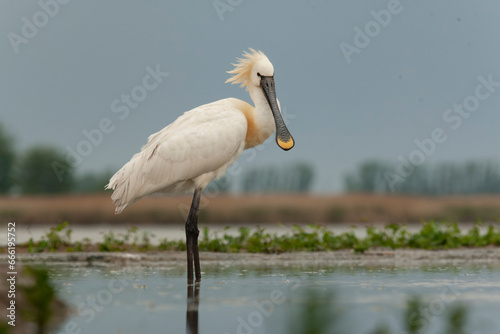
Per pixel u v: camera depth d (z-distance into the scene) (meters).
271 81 15.26
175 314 9.60
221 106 14.82
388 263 16.69
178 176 14.12
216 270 15.14
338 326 8.75
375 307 9.93
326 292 11.40
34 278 9.60
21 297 9.21
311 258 17.48
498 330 8.53
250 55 15.53
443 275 13.77
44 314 9.10
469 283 12.45
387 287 11.96
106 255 17.20
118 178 14.21
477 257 17.84
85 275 14.15
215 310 9.88
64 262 17.00
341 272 14.46
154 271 15.03
